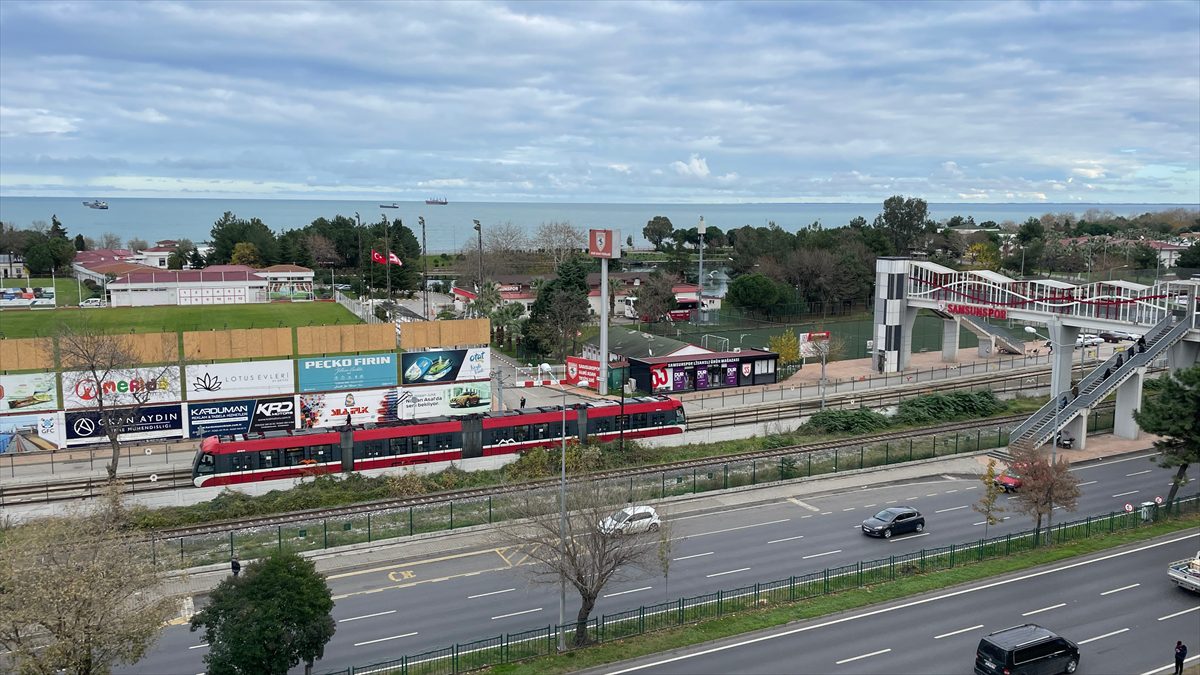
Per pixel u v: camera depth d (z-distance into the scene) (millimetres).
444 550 52906
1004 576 48281
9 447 69312
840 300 163875
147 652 39438
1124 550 52688
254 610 32219
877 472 71250
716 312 158500
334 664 38000
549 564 40500
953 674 36812
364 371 80438
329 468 65812
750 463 72188
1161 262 198500
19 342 69750
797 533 56406
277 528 55906
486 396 86188
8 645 31641
